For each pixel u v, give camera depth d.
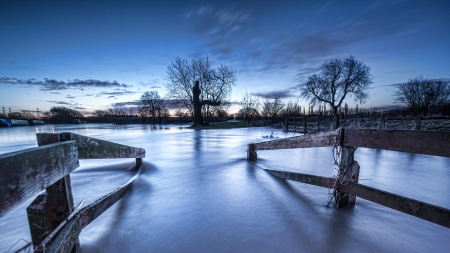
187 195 3.41
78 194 3.66
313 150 8.24
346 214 2.72
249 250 2.01
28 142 12.23
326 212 2.78
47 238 1.44
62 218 1.69
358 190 2.55
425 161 6.24
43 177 1.32
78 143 3.07
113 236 2.25
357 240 2.17
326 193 3.48
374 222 2.53
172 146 9.73
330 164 5.89
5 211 0.98
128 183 3.81
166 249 2.04
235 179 4.24
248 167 5.29
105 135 16.55
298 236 2.24
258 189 3.66
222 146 9.62
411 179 4.44
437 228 2.41
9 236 2.30
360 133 2.49
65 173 1.64
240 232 2.31
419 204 1.94
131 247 2.07
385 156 7.06
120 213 2.81
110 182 4.36
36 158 1.25
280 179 4.21
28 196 1.17
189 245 2.09
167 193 3.52
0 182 0.97
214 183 3.99
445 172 4.93
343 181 2.76
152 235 2.27
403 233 2.31
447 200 3.37
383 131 2.24
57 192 1.67
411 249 2.04
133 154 4.82
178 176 4.54
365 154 7.44
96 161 6.41
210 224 2.48
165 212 2.81
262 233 2.29
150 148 9.12
